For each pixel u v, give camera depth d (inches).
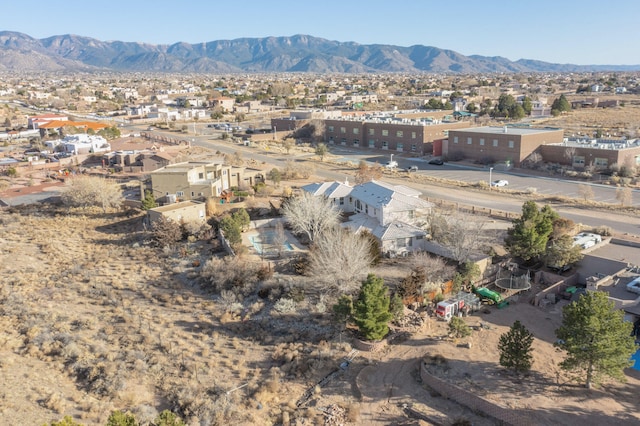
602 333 1200.8
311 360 1429.6
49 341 1531.7
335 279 1777.8
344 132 5393.7
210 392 1322.6
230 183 3272.6
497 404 1192.8
